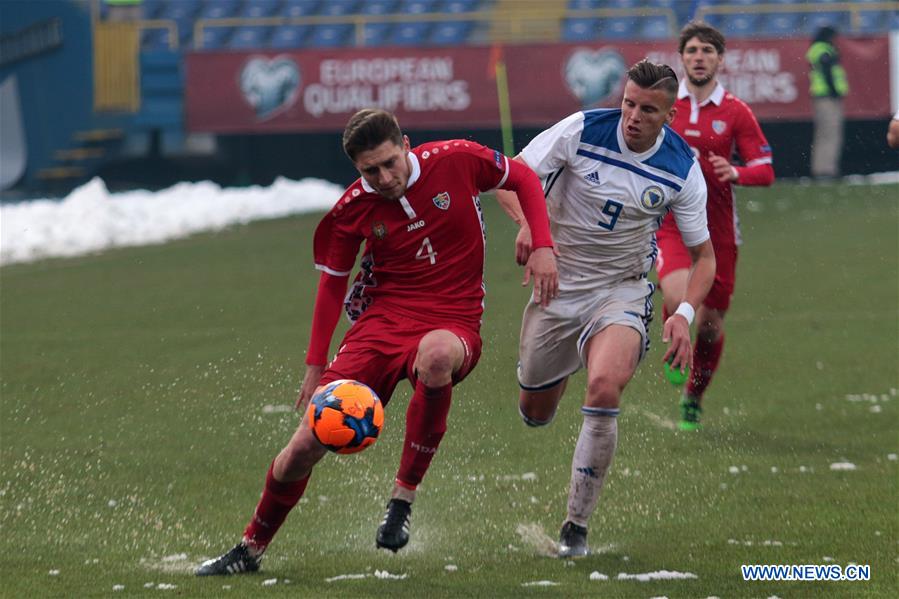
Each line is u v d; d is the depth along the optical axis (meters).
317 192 83.75
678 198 17.91
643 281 18.67
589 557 16.25
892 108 86.75
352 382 15.14
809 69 87.00
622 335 17.44
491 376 30.36
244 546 15.59
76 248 62.78
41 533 17.94
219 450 23.53
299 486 15.42
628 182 17.83
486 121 89.12
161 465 22.36
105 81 93.06
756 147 25.34
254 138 96.62
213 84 91.00
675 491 19.98
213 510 19.27
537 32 99.00
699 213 17.92
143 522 18.55
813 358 32.75
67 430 25.44
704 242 17.92
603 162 17.86
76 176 94.25
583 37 97.44
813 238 60.41
